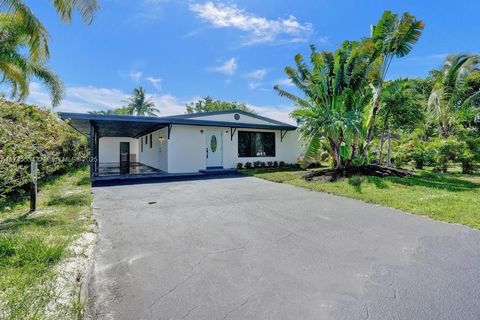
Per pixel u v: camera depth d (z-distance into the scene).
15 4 7.62
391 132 13.66
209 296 2.48
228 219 5.02
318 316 2.20
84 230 4.15
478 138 12.44
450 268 3.03
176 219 5.02
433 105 15.45
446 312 2.26
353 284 2.69
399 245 3.71
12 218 4.75
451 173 12.29
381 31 9.62
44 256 3.03
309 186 8.56
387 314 2.22
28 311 2.15
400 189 7.48
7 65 10.05
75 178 10.68
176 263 3.16
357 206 6.05
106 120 10.82
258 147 15.41
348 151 10.26
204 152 13.54
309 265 3.11
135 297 2.46
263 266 3.08
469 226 4.53
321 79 10.20
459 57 15.05
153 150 17.11
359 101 10.34
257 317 2.18
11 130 5.56
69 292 2.46
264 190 8.21
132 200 6.76
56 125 10.04
